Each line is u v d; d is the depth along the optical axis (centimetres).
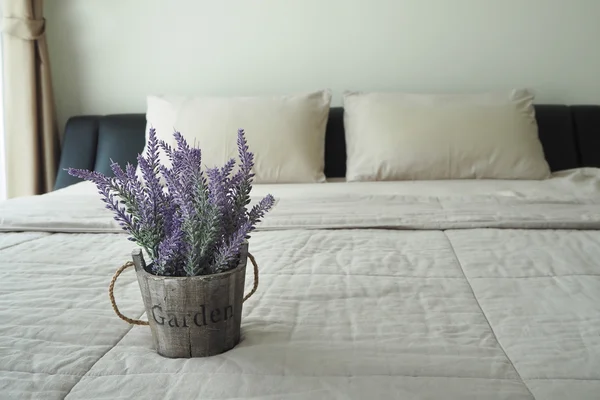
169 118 221
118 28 252
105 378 68
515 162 207
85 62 256
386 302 92
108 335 80
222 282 71
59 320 84
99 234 137
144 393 64
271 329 81
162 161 207
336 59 247
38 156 248
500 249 118
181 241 71
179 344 72
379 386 65
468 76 245
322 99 229
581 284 98
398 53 246
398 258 114
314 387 65
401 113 216
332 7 244
